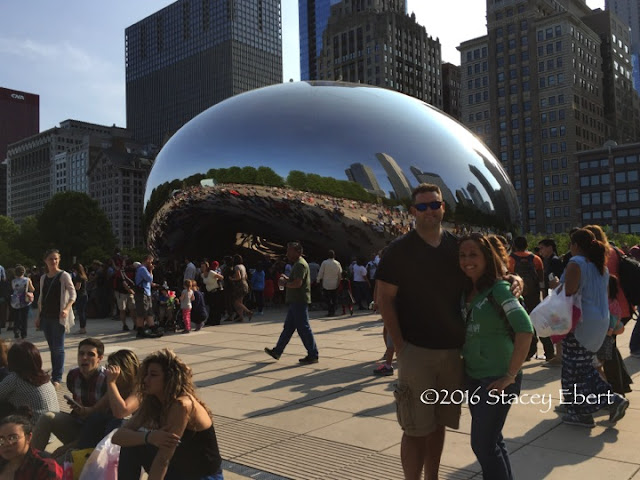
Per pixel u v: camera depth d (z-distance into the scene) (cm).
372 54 13850
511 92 11169
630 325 1090
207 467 288
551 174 10681
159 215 1878
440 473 365
